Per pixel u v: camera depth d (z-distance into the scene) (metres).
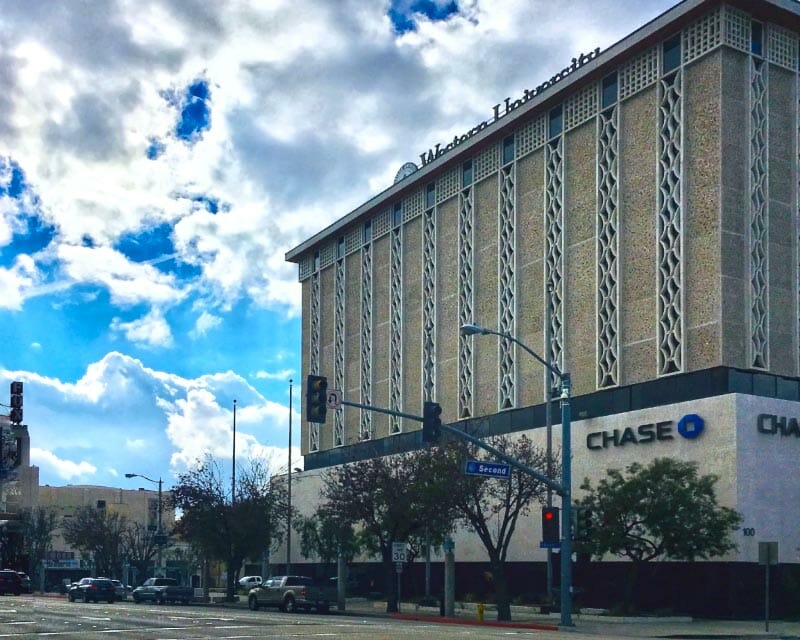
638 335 50.00
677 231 48.31
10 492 139.25
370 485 50.00
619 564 48.84
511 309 59.59
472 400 62.53
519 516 55.84
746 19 48.22
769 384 46.47
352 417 77.50
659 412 47.84
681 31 49.34
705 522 40.19
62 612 42.47
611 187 52.72
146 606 53.69
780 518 44.53
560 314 55.34
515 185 60.19
